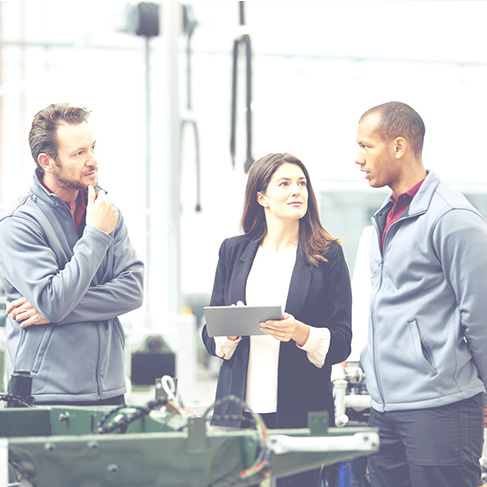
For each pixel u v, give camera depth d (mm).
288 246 6008
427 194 5750
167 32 15906
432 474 5555
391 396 5742
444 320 5625
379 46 27250
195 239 30594
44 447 3770
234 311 5359
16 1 24625
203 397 20156
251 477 3668
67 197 6121
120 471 3783
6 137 24594
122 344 6207
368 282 7262
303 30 26766
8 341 5996
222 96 27766
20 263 5770
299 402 5664
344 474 6570
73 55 24875
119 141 24953
